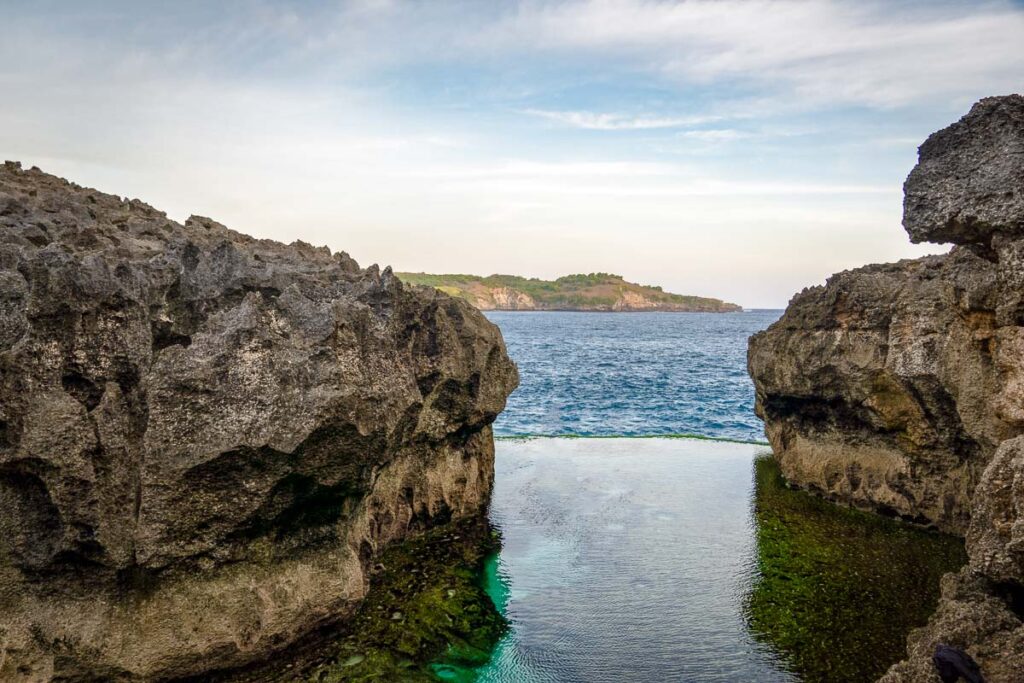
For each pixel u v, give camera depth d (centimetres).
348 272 2012
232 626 1213
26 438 1070
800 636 1436
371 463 1356
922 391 1883
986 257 1150
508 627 1486
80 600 1129
